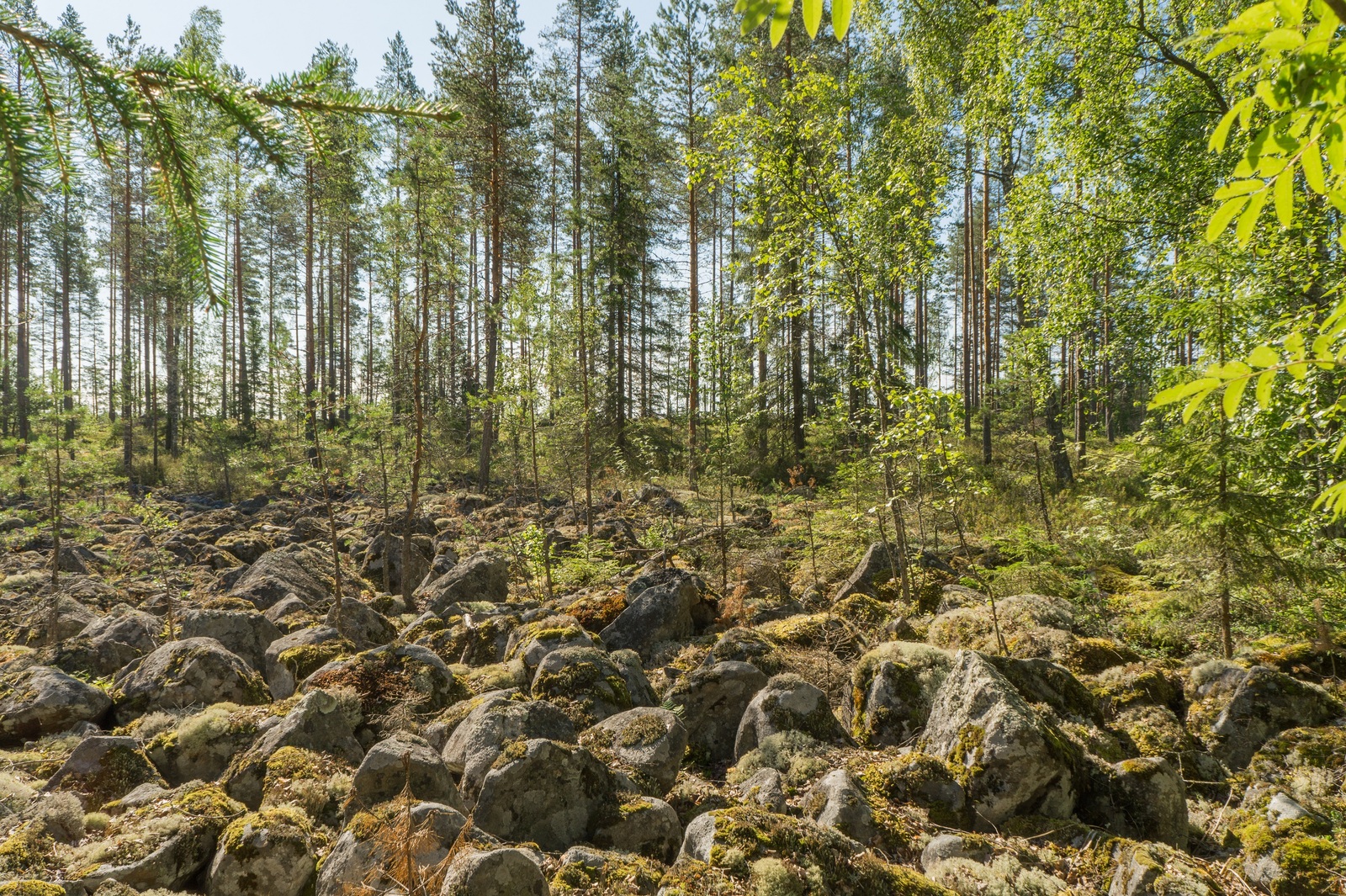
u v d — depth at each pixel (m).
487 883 3.70
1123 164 10.42
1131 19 10.36
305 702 6.04
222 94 1.63
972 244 23.19
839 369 15.40
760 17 1.18
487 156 22.84
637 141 25.78
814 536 14.49
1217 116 9.45
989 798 4.93
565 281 16.09
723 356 13.84
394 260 13.19
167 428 33.94
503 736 5.62
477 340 28.81
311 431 13.52
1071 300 11.35
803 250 10.58
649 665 9.08
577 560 13.55
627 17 29.59
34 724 6.77
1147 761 4.92
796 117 10.41
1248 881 4.16
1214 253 7.66
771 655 7.80
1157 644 7.81
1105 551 10.72
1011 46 11.48
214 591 14.21
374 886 3.93
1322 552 6.96
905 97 17.70
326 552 17.36
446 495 23.52
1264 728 5.61
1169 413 7.38
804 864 4.03
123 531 19.48
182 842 4.46
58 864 4.27
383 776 5.03
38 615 11.84
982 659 5.95
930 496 10.29
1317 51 1.50
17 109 1.56
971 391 31.27
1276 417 6.26
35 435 12.74
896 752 6.05
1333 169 1.60
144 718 6.91
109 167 1.74
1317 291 7.41
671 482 23.33
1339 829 4.22
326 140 1.83
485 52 23.27
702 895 3.81
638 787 5.48
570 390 17.56
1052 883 4.06
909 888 4.02
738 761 6.35
